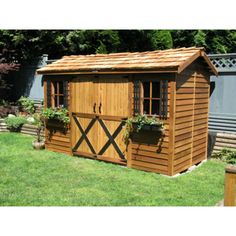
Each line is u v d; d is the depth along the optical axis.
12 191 4.75
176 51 5.86
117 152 6.14
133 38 12.50
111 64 6.04
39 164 6.15
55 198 4.51
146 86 6.02
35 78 11.05
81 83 6.55
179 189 4.95
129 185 5.08
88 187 4.98
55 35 11.83
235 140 6.62
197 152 6.43
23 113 10.79
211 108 7.78
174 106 5.34
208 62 6.21
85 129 6.59
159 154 5.61
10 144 7.77
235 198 3.57
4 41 11.50
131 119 5.77
